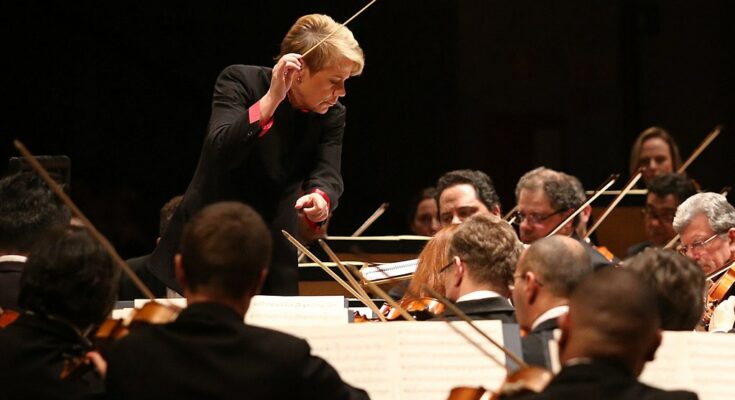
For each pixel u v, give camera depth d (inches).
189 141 851.4
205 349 250.4
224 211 265.9
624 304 230.1
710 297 459.2
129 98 845.8
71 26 837.2
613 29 888.3
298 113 415.8
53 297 286.2
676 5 898.1
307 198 407.5
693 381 302.5
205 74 837.2
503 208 877.2
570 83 882.8
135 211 842.2
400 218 869.8
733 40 899.4
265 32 834.2
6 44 834.2
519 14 876.0
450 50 866.1
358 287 410.9
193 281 261.6
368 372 308.5
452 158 869.2
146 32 833.5
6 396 275.9
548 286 317.7
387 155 865.5
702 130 902.4
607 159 889.5
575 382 225.5
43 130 838.5
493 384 307.1
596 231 637.3
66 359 281.7
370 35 854.5
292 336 258.7
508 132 877.2
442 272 385.4
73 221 430.3
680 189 587.5
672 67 900.6
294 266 418.0
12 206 375.9
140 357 251.9
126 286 496.1
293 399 252.2
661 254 317.1
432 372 308.5
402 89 861.8
